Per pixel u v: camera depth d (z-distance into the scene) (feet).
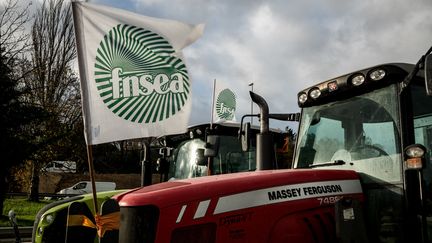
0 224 49.55
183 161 28.68
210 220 11.83
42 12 85.92
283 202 12.66
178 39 15.47
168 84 15.15
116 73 14.56
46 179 114.32
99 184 106.93
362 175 14.12
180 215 11.64
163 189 12.31
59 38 85.15
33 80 75.82
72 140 76.59
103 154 117.60
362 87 14.64
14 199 86.22
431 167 13.82
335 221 12.82
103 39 14.62
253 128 26.23
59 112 75.05
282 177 13.10
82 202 18.25
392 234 13.12
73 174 115.03
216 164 26.63
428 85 11.84
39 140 60.54
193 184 12.48
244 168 27.04
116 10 14.93
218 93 33.55
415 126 13.83
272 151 16.74
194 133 28.14
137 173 125.08
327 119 15.80
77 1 14.53
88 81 14.26
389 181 13.43
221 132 27.43
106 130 14.12
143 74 14.88
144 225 11.54
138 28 15.05
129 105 14.55
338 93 15.37
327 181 13.53
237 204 12.17
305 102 16.44
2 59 53.11
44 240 20.79
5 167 54.80
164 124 14.93
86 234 17.22
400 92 13.69
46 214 21.15
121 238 11.75
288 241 12.40
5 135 53.47
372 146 14.15
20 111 54.13
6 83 52.60
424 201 13.17
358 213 12.91
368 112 14.53
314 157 15.75
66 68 83.56
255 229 12.16
